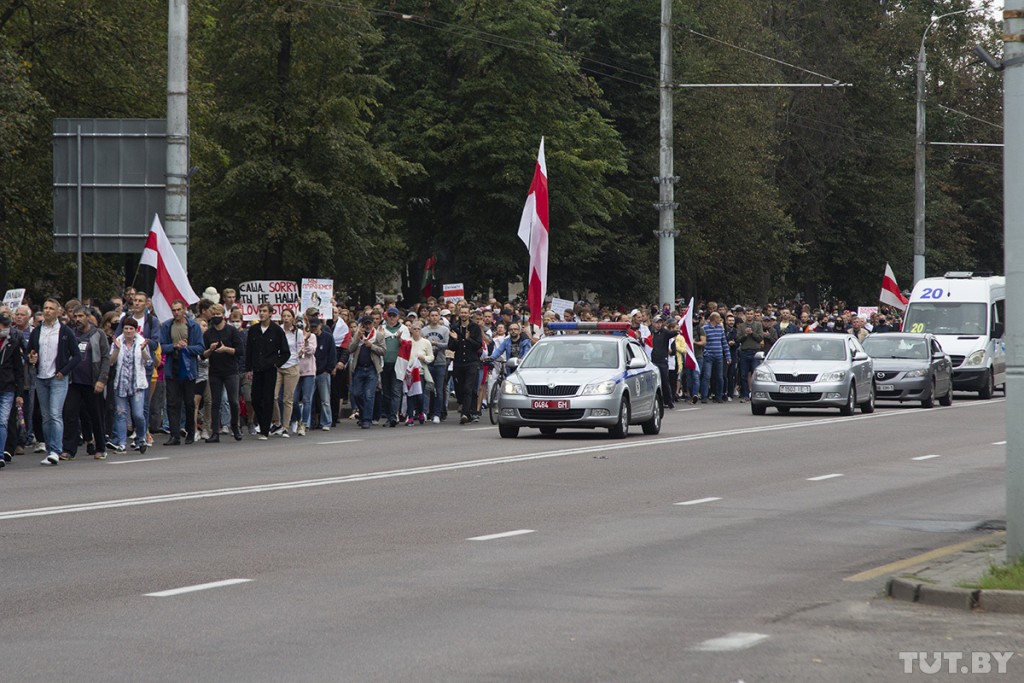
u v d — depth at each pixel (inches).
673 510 1301.7
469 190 4557.1
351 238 4160.9
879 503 1376.7
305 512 1252.5
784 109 6092.5
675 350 3253.0
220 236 4133.9
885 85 6284.5
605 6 5211.6
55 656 689.6
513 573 945.5
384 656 693.3
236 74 3998.5
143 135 2196.1
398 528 1159.0
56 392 1716.3
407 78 4525.1
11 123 2738.7
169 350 2023.9
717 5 5487.2
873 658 694.5
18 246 3277.6
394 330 2482.8
